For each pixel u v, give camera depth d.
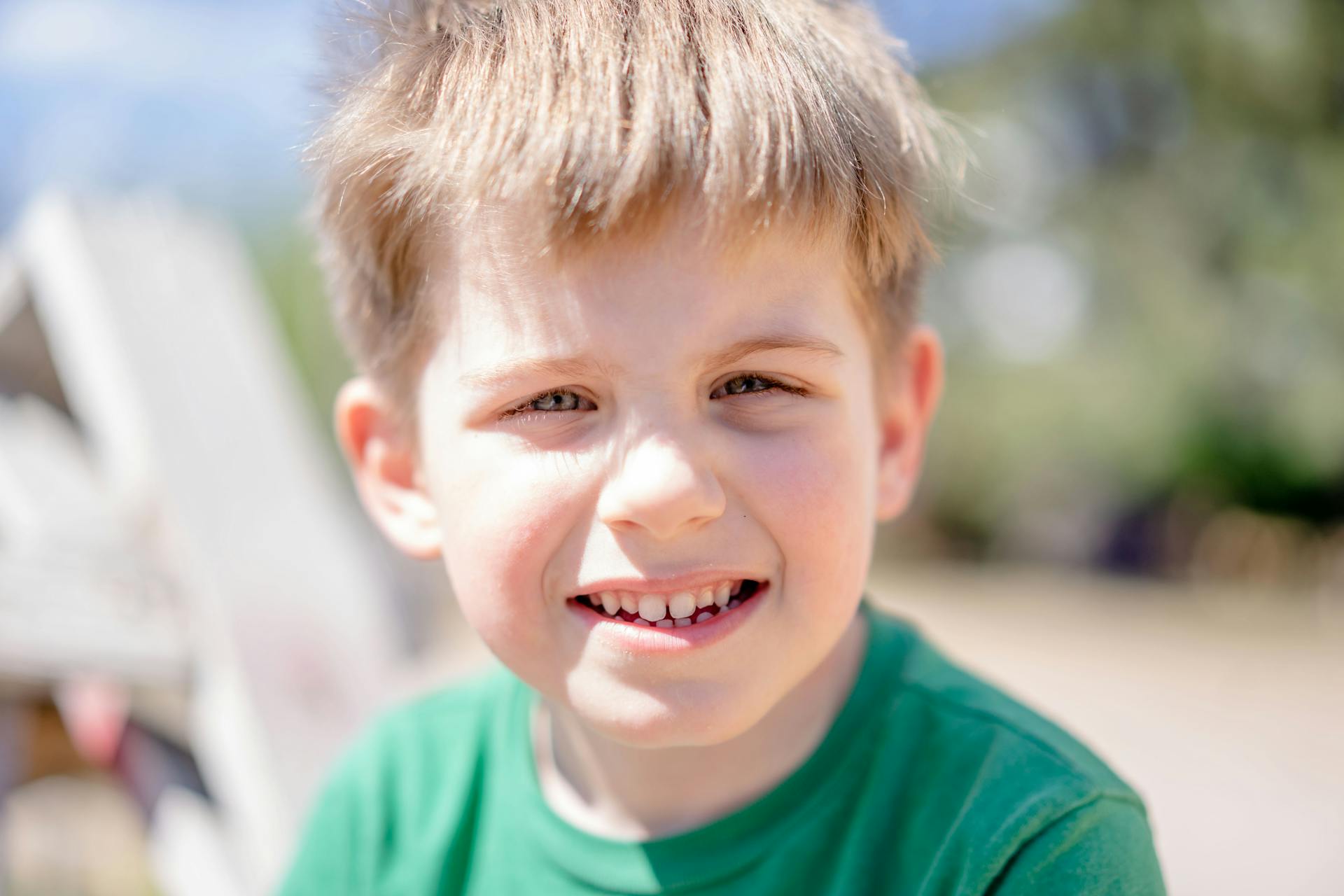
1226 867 3.77
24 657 1.56
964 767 1.18
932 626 9.20
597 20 1.13
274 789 1.62
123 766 1.77
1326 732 5.80
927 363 1.42
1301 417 13.81
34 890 2.42
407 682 2.19
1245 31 13.84
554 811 1.32
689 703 1.09
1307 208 13.92
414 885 1.39
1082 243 14.87
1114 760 5.17
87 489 1.78
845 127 1.14
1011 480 15.69
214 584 1.69
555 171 1.04
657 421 1.05
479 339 1.13
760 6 1.16
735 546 1.08
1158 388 14.13
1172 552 15.30
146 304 1.84
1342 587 13.59
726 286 1.04
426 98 1.21
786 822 1.21
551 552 1.11
